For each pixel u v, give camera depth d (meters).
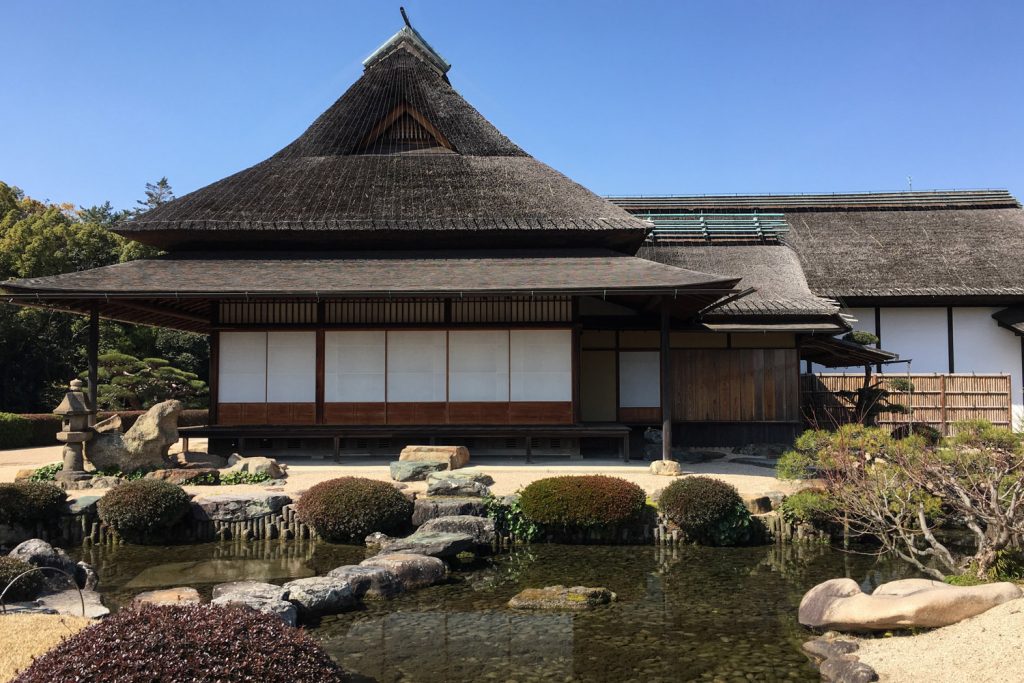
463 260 15.66
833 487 9.46
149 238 15.90
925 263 21.69
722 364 17.14
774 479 12.62
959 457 8.27
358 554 10.00
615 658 6.59
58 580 7.99
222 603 7.24
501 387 14.70
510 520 10.74
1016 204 24.86
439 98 19.72
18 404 29.16
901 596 6.90
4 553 10.01
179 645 4.10
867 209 25.25
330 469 13.51
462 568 9.62
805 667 6.33
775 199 25.47
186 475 12.09
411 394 14.70
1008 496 8.23
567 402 14.66
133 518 10.24
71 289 12.68
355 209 16.23
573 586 8.47
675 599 8.32
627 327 17.16
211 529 10.80
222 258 15.81
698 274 13.70
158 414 12.72
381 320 14.78
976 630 6.09
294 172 17.92
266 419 14.69
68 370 30.33
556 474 12.88
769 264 20.06
